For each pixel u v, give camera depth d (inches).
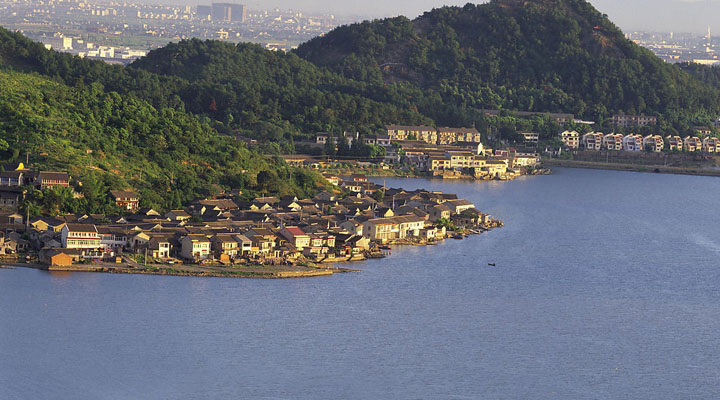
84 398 7455.7
